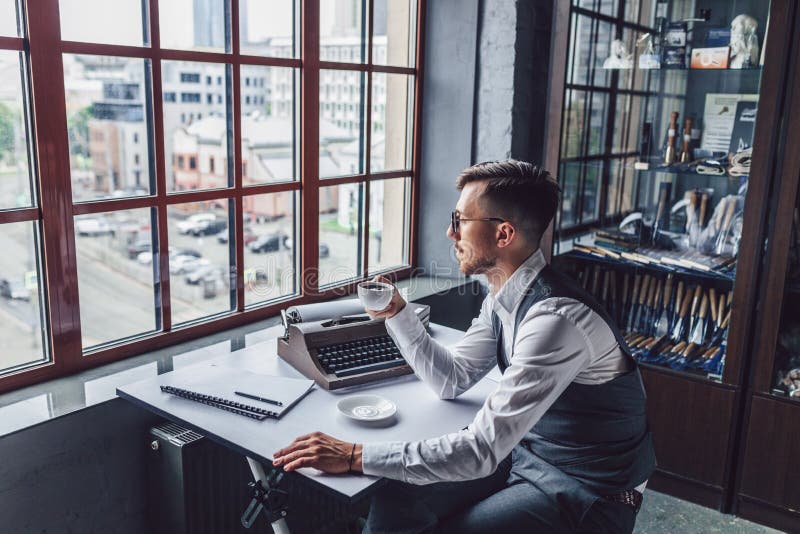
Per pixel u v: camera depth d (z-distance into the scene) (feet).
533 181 5.01
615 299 9.45
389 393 5.74
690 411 8.43
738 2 8.11
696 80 8.66
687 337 8.90
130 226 6.89
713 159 8.65
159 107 6.88
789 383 7.84
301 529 7.47
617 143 9.08
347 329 6.24
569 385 5.02
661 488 8.79
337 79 8.68
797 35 7.10
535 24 9.41
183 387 5.55
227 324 7.89
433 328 7.32
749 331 7.93
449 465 4.51
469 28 9.34
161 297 7.26
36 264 6.26
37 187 6.13
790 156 7.35
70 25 6.14
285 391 5.55
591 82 8.94
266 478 5.57
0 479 5.39
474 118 9.62
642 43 8.75
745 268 7.80
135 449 6.35
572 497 4.95
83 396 6.05
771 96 7.36
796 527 7.91
